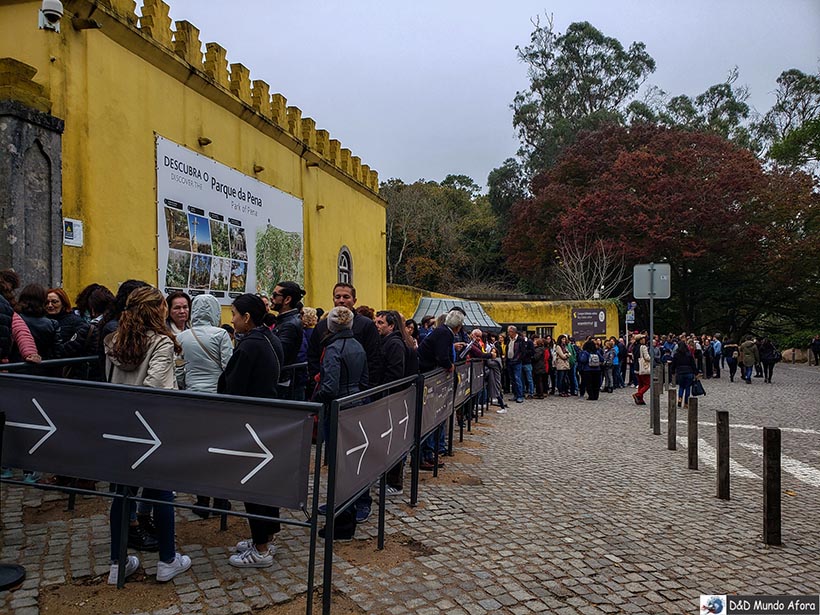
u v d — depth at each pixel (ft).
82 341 18.58
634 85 175.22
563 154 144.46
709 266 125.39
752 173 120.88
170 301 18.83
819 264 119.75
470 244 154.10
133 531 14.44
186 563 13.50
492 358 47.37
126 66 28.43
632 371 76.23
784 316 136.56
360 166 62.28
